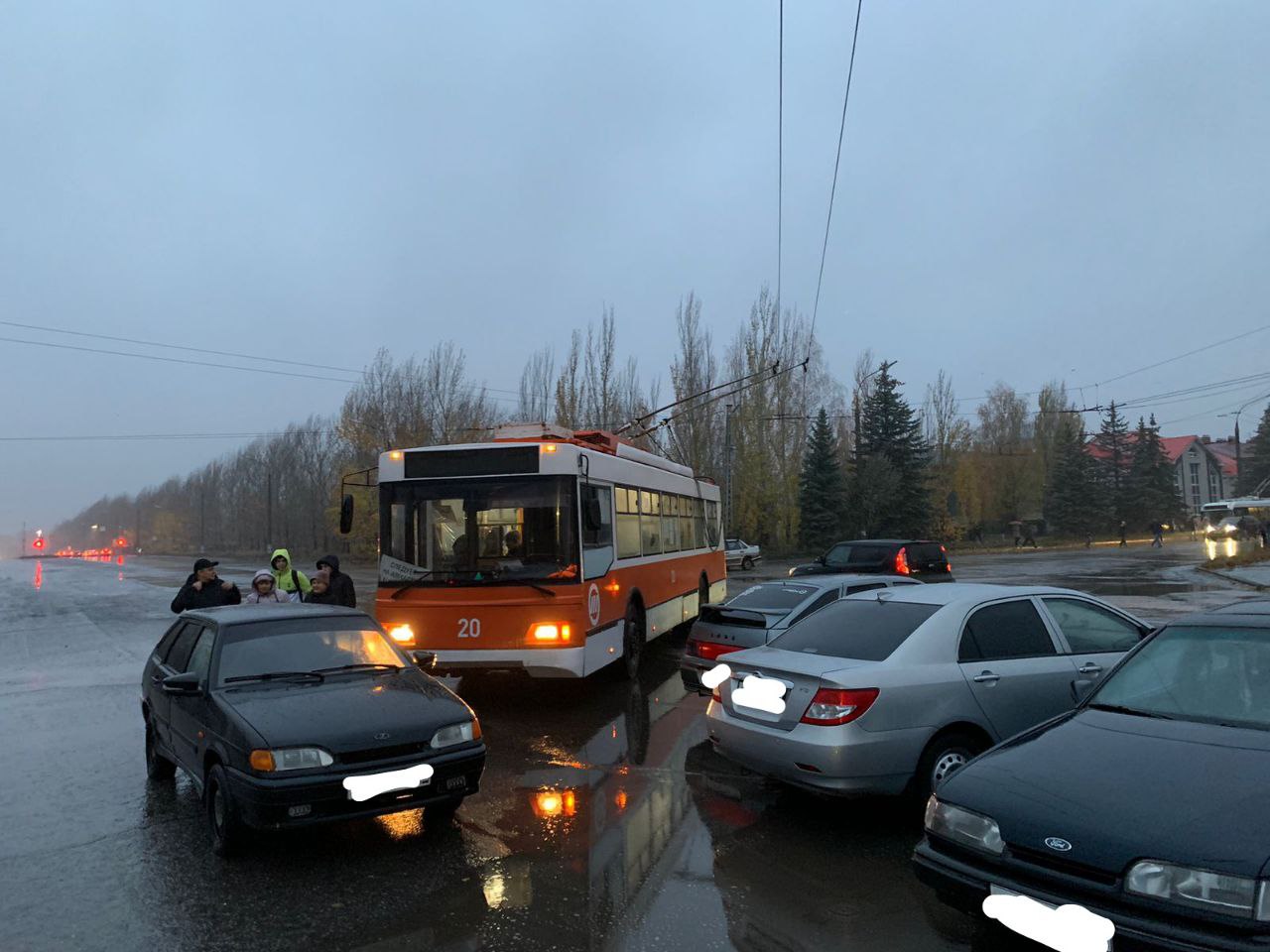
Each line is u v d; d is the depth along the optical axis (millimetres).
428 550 9156
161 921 4305
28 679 12344
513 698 10016
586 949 3943
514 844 5305
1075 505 64750
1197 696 4223
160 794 6562
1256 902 2812
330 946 4012
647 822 5672
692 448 45125
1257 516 59812
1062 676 5801
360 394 47906
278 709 5297
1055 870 3305
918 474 53125
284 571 10484
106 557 108875
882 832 5414
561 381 42562
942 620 5699
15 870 5012
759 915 4262
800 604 8352
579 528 9008
